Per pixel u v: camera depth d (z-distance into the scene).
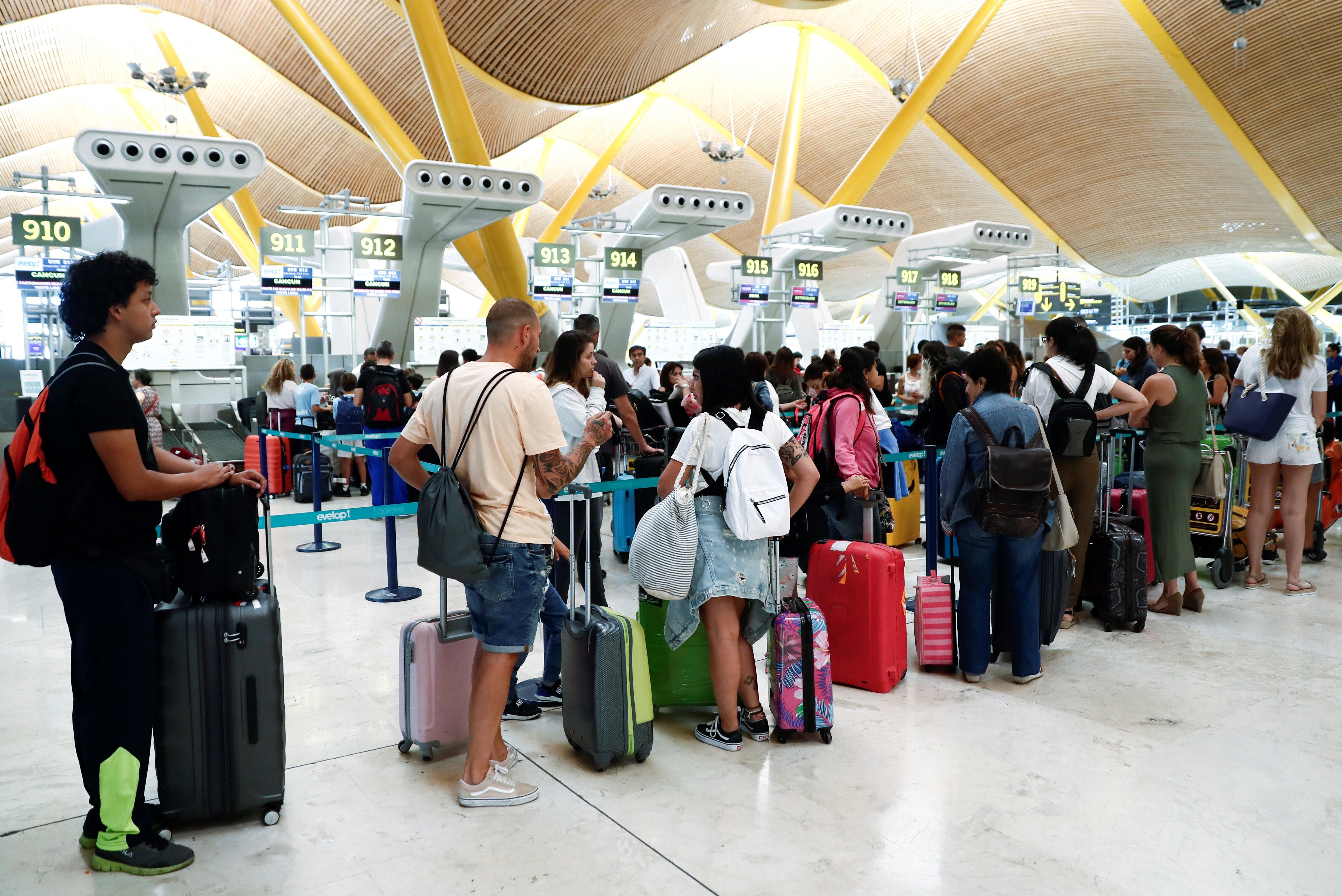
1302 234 32.88
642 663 3.29
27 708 3.93
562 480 3.00
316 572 6.73
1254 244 35.56
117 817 2.58
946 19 24.98
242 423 13.82
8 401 12.27
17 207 43.28
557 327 21.25
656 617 3.77
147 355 13.53
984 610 4.13
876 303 21.11
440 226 14.12
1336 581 6.06
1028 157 30.02
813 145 33.94
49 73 25.53
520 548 2.96
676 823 2.87
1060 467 4.80
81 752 2.60
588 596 3.42
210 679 2.77
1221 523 5.91
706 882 2.52
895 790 3.09
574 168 39.66
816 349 22.17
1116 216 33.09
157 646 2.72
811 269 18.12
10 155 33.50
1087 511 4.89
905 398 9.60
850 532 4.70
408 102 23.30
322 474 10.42
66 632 5.14
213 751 2.79
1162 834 2.78
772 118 32.69
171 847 2.65
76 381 2.45
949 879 2.53
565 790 3.12
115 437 2.45
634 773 3.26
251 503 2.85
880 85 29.03
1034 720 3.71
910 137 31.03
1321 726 3.61
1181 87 24.28
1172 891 2.46
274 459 8.91
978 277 34.56
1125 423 5.55
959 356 7.77
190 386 14.08
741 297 17.64
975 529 4.06
